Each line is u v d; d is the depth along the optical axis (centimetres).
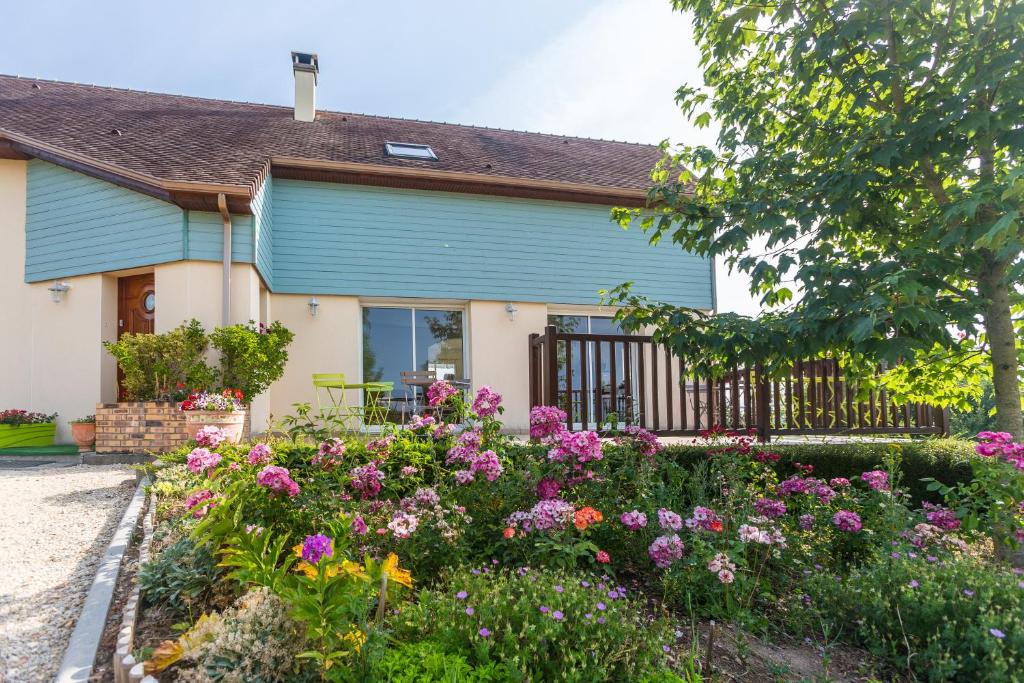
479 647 175
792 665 225
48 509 434
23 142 774
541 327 999
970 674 216
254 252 756
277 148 926
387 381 931
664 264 1070
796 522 349
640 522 279
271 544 252
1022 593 234
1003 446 319
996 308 365
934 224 342
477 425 395
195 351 686
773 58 423
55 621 247
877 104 374
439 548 257
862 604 250
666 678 185
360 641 168
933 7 352
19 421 757
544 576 225
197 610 234
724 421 562
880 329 322
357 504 301
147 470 526
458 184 954
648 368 928
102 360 786
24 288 825
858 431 598
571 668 172
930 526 314
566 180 1023
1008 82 295
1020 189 273
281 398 863
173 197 703
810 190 352
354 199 930
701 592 265
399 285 936
